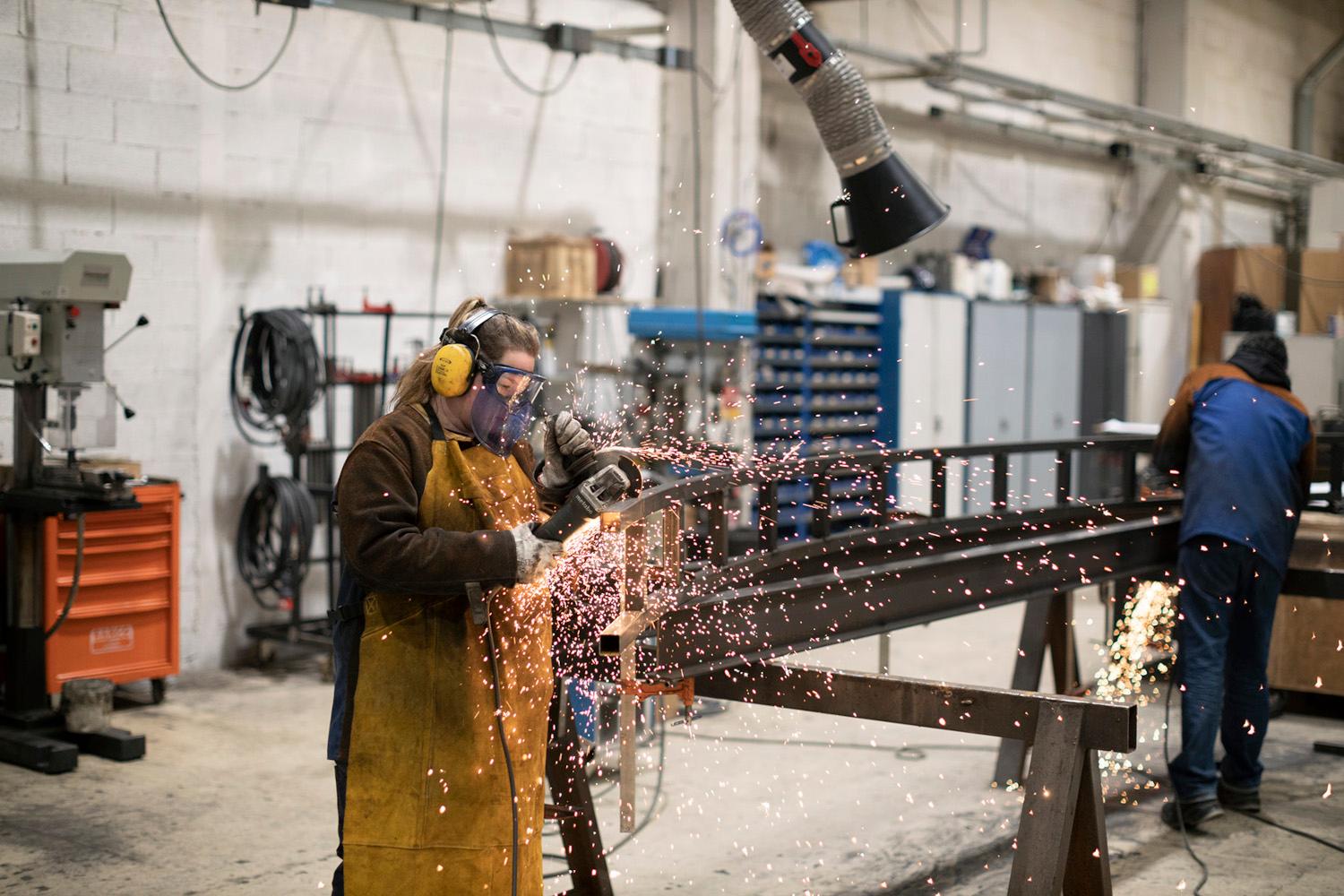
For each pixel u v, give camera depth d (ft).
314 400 17.97
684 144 25.52
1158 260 40.50
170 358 17.90
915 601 9.66
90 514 15.72
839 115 13.53
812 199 29.84
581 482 7.38
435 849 6.63
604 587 7.98
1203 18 39.63
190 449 18.20
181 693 17.20
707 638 7.80
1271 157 37.65
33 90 16.29
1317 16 46.60
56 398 16.33
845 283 28.25
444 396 6.72
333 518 18.34
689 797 12.88
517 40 22.50
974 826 12.11
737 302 25.16
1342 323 32.17
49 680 15.51
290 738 15.05
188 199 17.94
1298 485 12.41
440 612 6.72
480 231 22.21
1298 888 10.52
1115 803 12.78
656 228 25.82
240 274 18.78
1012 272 34.94
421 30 20.95
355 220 20.25
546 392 22.21
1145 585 16.58
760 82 27.96
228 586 18.79
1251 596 12.03
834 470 9.90
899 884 10.64
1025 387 32.32
